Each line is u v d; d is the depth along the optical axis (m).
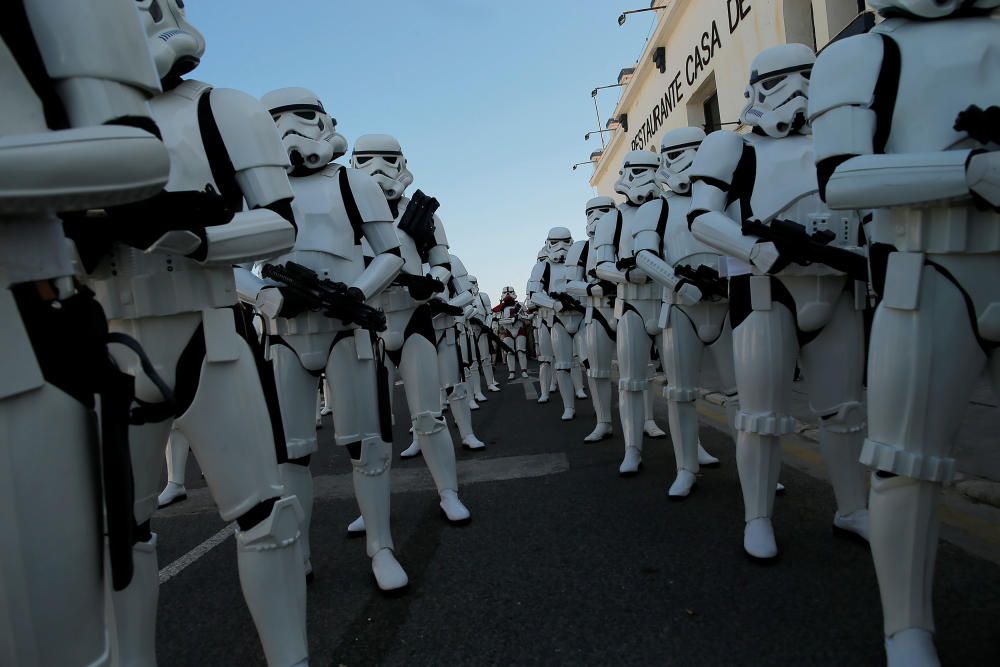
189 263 1.70
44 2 1.09
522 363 15.30
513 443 6.16
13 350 1.01
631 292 4.52
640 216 4.18
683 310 3.81
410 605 2.71
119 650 1.84
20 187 0.96
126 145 1.08
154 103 1.82
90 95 1.12
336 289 2.69
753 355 2.71
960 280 1.68
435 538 3.51
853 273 2.40
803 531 3.12
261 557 1.83
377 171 4.45
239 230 1.75
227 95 1.95
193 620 2.77
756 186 2.74
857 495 2.91
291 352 2.86
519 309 14.92
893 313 1.78
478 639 2.37
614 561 2.96
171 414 1.72
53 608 1.06
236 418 1.76
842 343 2.67
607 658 2.17
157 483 1.91
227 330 1.76
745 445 2.83
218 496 1.79
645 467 4.67
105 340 1.17
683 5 10.89
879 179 1.64
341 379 2.88
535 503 3.98
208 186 1.78
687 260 3.96
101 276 1.62
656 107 13.34
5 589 1.00
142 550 1.89
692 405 3.87
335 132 3.10
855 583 2.53
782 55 2.71
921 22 1.83
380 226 2.99
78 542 1.10
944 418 1.74
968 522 3.02
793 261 2.46
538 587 2.76
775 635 2.21
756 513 2.84
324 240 2.92
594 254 5.59
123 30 1.17
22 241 1.04
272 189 1.94
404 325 3.70
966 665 1.93
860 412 2.76
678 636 2.26
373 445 2.93
